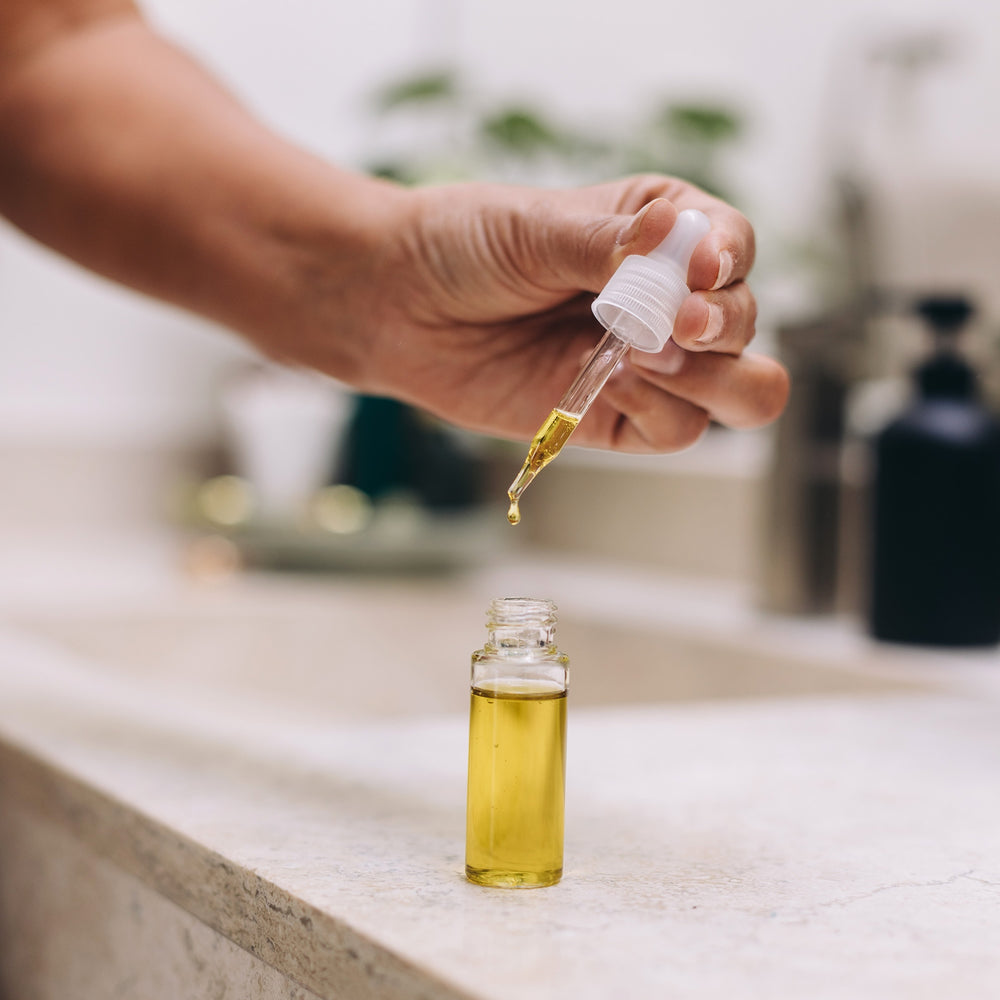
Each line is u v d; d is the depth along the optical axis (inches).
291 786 23.8
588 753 27.0
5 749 27.6
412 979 15.2
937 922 17.0
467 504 64.1
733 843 20.7
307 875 18.4
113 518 69.6
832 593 47.4
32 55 29.3
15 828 28.1
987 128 48.8
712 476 56.4
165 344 70.9
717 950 15.8
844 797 23.7
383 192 24.8
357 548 57.5
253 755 26.3
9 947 29.0
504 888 18.1
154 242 27.5
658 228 18.7
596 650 49.8
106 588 53.9
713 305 19.0
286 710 51.4
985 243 48.8
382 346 25.1
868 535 42.4
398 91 63.0
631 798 23.5
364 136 74.4
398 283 24.0
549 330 23.8
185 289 27.6
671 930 16.5
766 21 58.5
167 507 70.8
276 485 64.9
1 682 33.1
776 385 21.0
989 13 48.8
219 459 72.3
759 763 26.3
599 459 63.1
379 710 53.6
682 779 25.0
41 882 26.8
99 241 28.4
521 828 18.2
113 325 69.5
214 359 72.4
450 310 23.7
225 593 55.1
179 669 51.3
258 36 71.4
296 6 72.3
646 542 60.1
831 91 55.2
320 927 16.9
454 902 17.4
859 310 46.7
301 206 25.5
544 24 71.3
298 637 53.2
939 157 50.6
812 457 46.9
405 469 62.7
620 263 19.5
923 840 21.0
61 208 28.6
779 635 44.6
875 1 53.3
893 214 52.2
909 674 37.9
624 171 58.4
